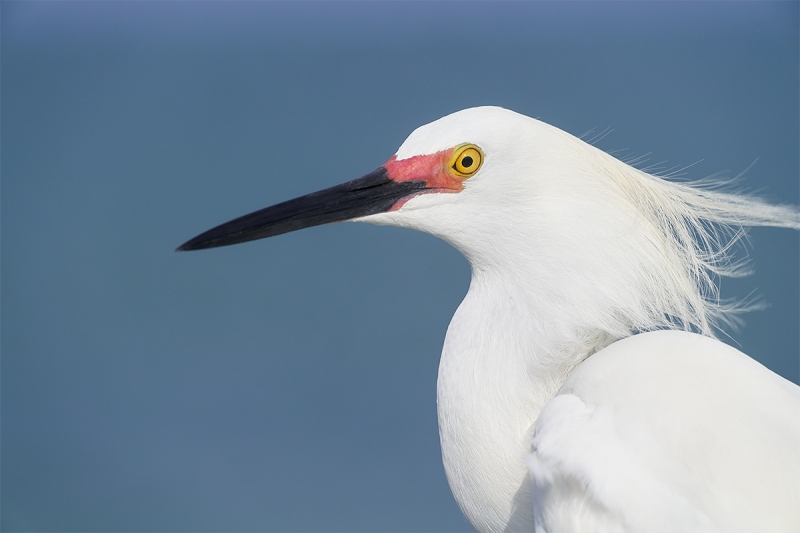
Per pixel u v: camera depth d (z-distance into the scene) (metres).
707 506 2.81
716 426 2.82
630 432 2.82
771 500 2.81
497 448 2.87
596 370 2.85
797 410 2.83
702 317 2.87
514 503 2.87
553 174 2.87
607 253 2.87
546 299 2.87
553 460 2.83
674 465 2.82
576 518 2.82
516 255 2.87
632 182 2.87
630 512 2.81
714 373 2.84
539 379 2.87
